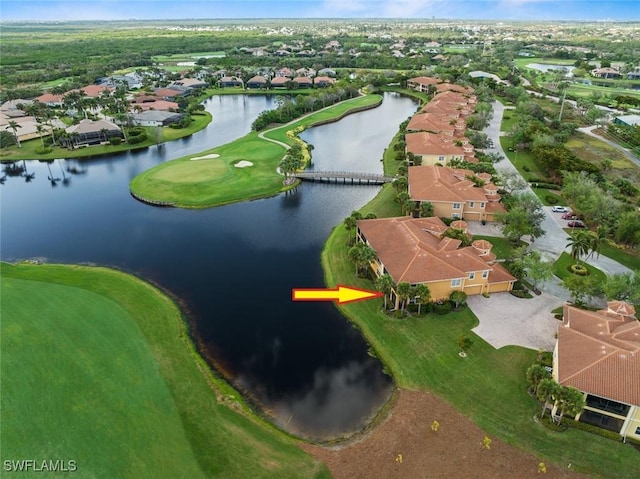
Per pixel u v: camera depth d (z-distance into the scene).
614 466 35.75
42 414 39.53
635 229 66.25
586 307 53.91
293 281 62.34
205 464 35.88
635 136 119.12
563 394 37.03
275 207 87.12
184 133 141.88
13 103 163.12
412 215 77.62
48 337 48.81
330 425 40.38
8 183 103.31
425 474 35.38
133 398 41.72
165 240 74.56
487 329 51.06
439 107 141.25
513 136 118.00
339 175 98.62
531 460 36.28
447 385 43.84
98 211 86.69
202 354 48.88
